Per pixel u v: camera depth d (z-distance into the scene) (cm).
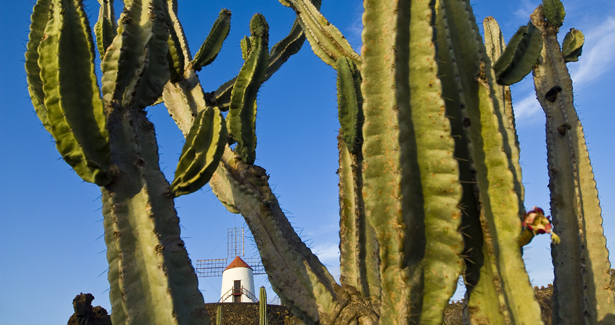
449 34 340
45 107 323
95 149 326
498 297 303
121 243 317
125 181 335
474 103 339
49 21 340
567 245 473
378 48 306
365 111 299
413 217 286
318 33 500
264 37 474
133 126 354
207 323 318
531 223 301
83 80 331
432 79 296
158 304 308
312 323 373
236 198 430
